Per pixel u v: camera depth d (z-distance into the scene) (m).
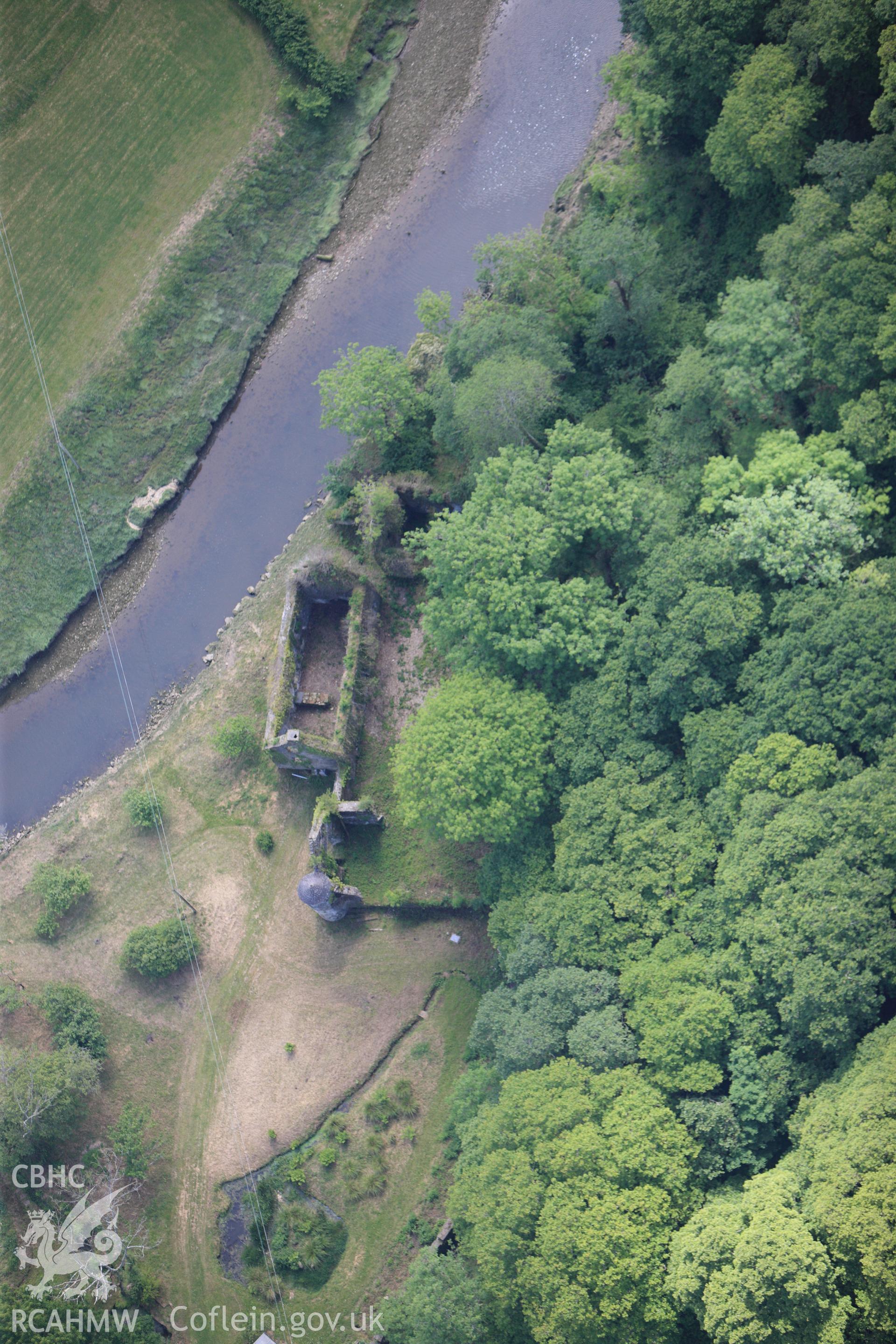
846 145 61.88
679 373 64.38
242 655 78.44
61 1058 69.81
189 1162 71.00
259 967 73.75
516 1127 56.28
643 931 58.84
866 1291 46.69
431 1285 58.28
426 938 72.56
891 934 51.62
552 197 82.00
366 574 75.38
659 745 62.78
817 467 60.62
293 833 75.25
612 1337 51.91
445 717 64.12
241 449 82.62
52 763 79.38
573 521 64.25
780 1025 55.12
